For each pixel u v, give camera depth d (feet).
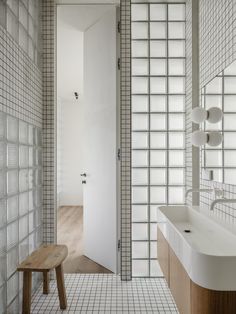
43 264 6.99
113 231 10.44
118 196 10.32
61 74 18.29
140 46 10.17
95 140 11.58
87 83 12.16
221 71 7.37
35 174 9.00
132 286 9.37
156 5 10.17
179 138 10.19
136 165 10.16
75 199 24.72
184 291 5.30
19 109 7.49
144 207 10.16
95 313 7.74
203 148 8.78
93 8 10.48
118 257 10.31
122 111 9.73
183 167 10.18
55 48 9.99
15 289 7.16
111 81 10.59
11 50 6.91
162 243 7.66
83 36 12.76
